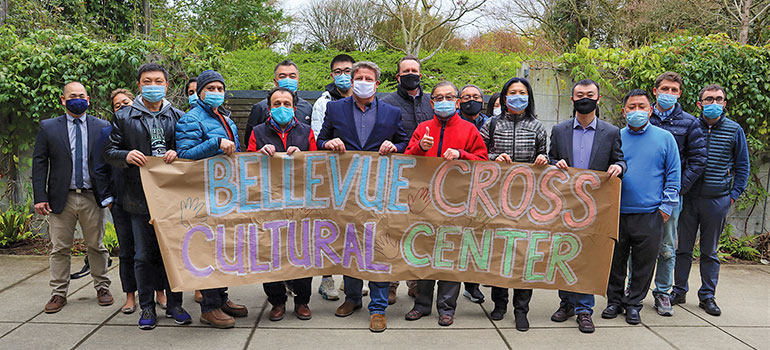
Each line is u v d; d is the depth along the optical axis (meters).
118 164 3.41
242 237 3.55
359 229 3.69
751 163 6.25
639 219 3.77
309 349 3.25
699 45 5.91
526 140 3.77
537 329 3.68
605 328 3.73
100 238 4.05
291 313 3.94
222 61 6.26
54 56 5.63
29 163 5.94
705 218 4.14
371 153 3.67
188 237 3.40
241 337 3.43
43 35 5.79
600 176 3.65
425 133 3.66
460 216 3.71
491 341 3.44
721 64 5.82
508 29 15.02
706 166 4.11
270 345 3.30
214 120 3.62
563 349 3.33
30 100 5.69
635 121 3.76
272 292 3.71
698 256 5.85
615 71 6.08
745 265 5.74
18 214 5.76
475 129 3.76
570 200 3.68
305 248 3.68
